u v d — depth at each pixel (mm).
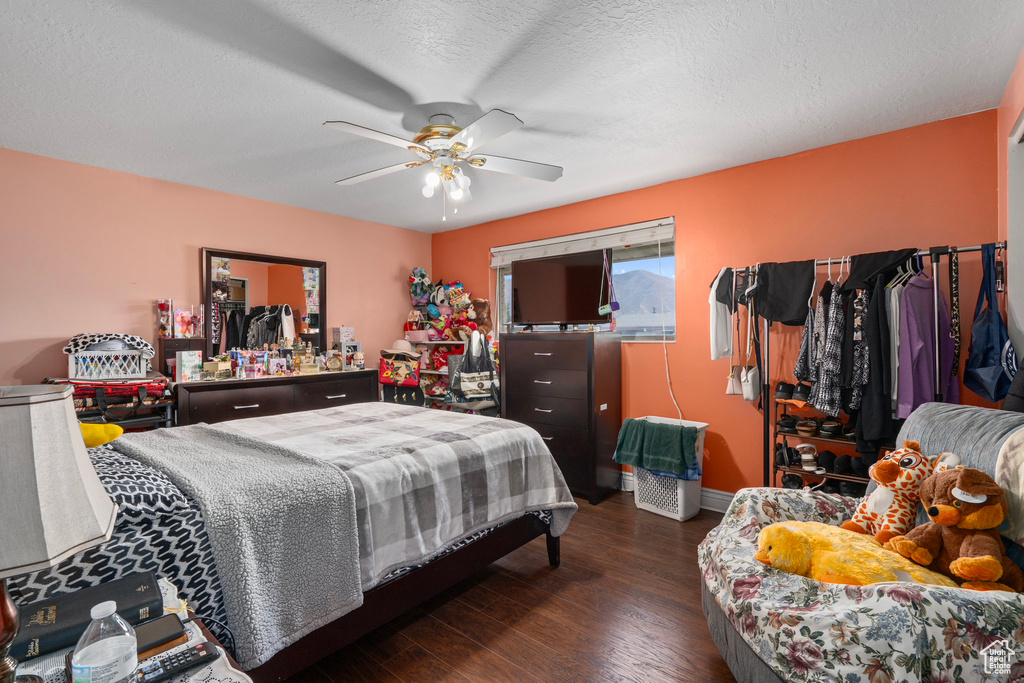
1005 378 2145
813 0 1631
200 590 1313
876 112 2492
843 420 2779
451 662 1786
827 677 1178
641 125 2619
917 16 1718
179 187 3537
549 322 4125
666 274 3721
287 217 4148
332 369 4191
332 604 1538
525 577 2438
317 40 1825
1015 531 1311
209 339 3631
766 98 2328
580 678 1695
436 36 1812
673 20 1730
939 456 1584
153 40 1807
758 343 3047
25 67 1975
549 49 1904
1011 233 2135
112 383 2885
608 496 3732
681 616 2080
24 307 2902
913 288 2424
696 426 3254
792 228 3064
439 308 4953
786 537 1474
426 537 1886
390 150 2920
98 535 731
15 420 657
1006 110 2248
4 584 729
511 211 4438
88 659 731
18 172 2879
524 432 2504
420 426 2541
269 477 1561
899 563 1390
